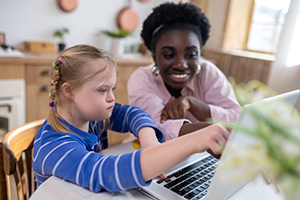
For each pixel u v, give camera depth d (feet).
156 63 3.61
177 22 3.29
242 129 0.99
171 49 3.25
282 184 0.88
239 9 8.49
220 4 8.62
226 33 8.57
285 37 6.88
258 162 0.95
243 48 9.05
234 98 3.80
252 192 2.00
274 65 7.15
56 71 2.22
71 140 2.07
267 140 0.92
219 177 1.33
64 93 2.17
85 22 7.89
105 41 8.41
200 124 2.79
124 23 8.48
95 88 2.13
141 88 3.61
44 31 7.32
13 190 5.23
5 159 2.18
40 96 6.08
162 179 2.03
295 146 0.90
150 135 2.48
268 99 1.33
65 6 7.32
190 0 8.89
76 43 7.91
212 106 3.43
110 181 1.77
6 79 5.57
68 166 1.87
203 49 9.12
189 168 2.27
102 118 2.25
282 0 7.73
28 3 6.91
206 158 2.52
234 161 1.03
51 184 1.89
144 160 1.74
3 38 6.37
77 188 1.87
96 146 2.50
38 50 6.96
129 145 2.76
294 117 1.09
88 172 1.82
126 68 7.09
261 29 8.54
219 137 1.63
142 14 8.93
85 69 2.11
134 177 1.73
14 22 6.85
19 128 2.63
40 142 2.06
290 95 1.74
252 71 7.65
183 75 3.37
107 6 8.15
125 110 2.95
